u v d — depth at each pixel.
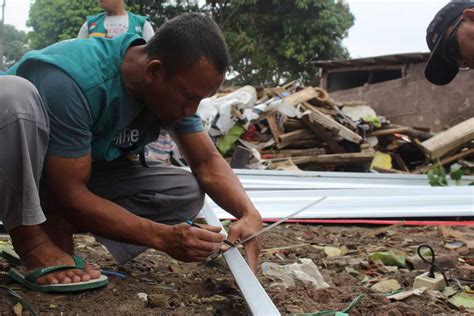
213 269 2.59
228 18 16.98
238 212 2.39
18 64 2.01
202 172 2.48
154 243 1.98
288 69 17.80
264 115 8.02
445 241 3.48
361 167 8.58
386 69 12.07
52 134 1.89
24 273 2.07
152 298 1.96
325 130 8.29
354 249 3.26
